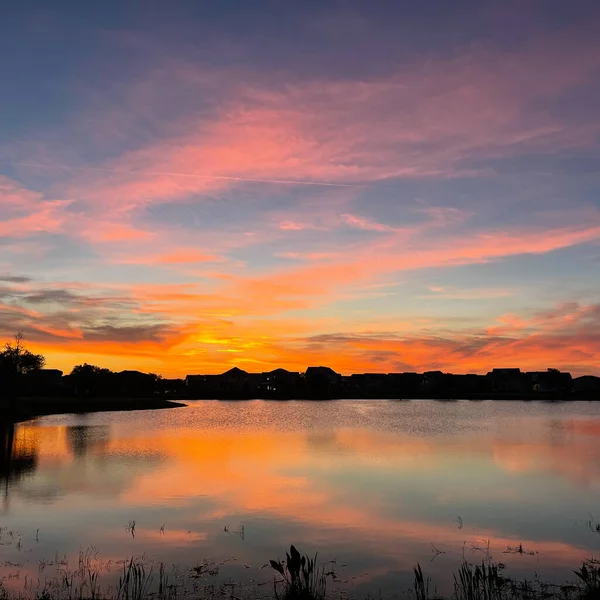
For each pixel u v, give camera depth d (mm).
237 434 57188
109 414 96688
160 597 13883
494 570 14266
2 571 15719
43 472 31969
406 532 19594
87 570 15812
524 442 48094
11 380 96188
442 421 79188
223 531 19672
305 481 29031
